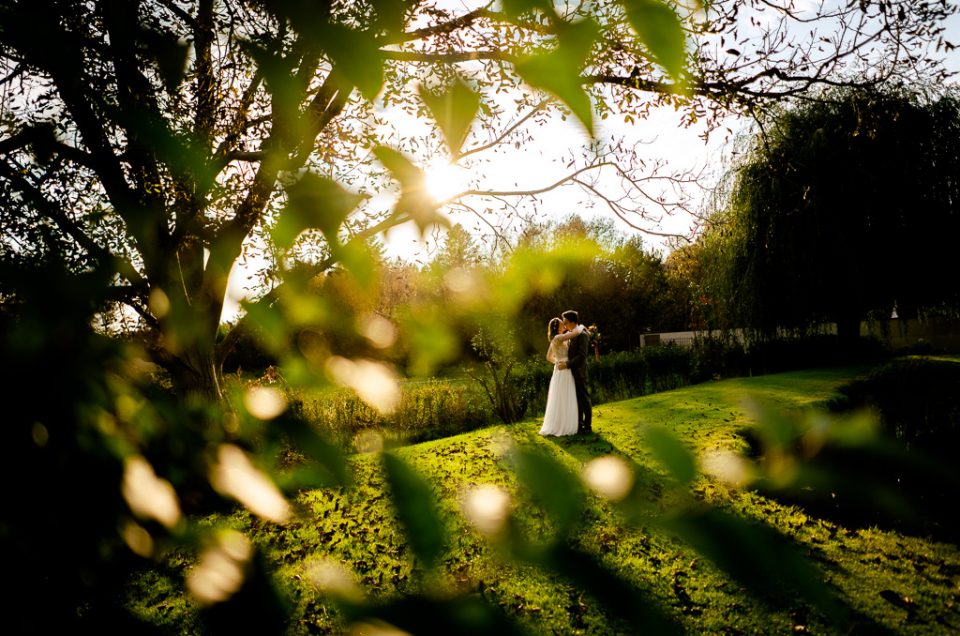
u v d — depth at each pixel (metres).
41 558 0.51
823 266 18.23
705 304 20.92
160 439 0.48
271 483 0.42
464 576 0.32
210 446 0.44
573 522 0.31
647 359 18.16
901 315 20.30
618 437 8.95
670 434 0.37
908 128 17.25
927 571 4.18
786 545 0.31
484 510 0.32
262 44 0.46
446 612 0.30
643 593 0.29
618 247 0.47
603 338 21.16
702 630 3.46
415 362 0.42
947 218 17.88
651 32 0.40
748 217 18.52
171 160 0.48
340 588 0.34
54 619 0.50
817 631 3.10
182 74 0.50
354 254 0.42
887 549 4.41
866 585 3.99
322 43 0.42
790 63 3.17
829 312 19.31
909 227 17.91
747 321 19.81
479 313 0.43
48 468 0.50
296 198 0.43
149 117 0.48
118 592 0.51
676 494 0.33
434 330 0.42
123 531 0.50
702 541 0.30
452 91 0.42
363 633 0.31
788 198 17.44
